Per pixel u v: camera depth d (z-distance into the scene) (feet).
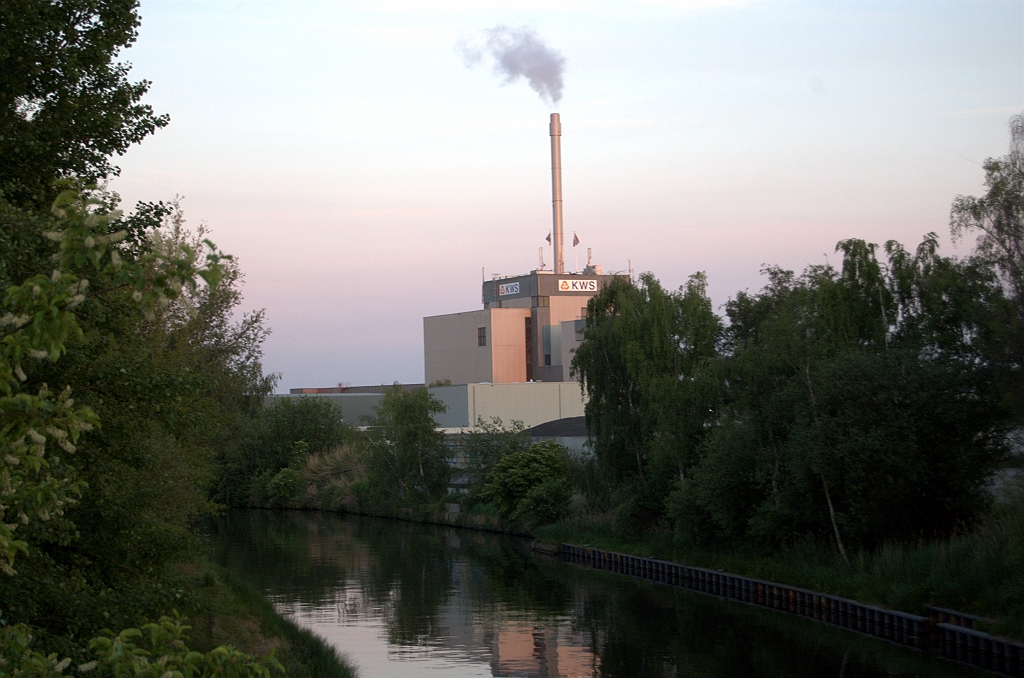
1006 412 107.14
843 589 111.65
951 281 123.13
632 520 165.68
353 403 410.31
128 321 48.47
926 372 109.60
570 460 216.13
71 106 51.11
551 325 387.75
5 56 47.34
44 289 19.35
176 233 93.76
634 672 95.30
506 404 297.12
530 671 96.12
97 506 50.98
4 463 20.76
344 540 209.97
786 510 120.98
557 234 400.88
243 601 100.42
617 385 172.65
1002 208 101.19
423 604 132.46
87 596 45.80
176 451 82.17
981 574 97.30
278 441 320.09
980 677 86.02
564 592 140.77
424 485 256.93
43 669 21.98
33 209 49.01
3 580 41.73
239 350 116.88
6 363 19.63
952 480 110.83
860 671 90.43
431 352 414.41
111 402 46.29
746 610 122.42
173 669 21.58
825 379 112.06
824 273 138.00
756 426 125.70
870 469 108.17
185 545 58.95
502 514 217.77
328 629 116.26
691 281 166.50
